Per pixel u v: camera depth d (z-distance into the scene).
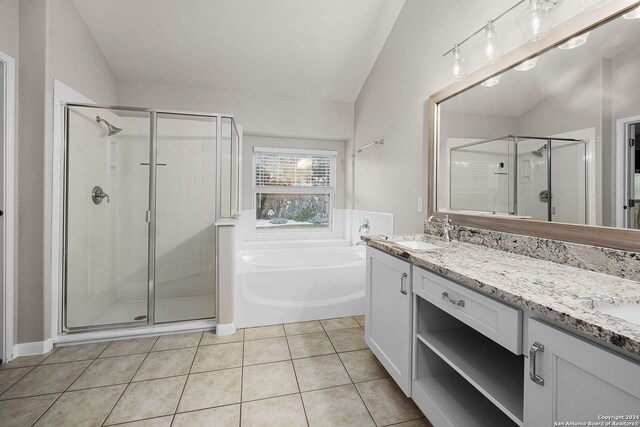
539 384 0.82
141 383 1.72
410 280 1.47
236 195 3.30
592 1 1.14
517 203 1.54
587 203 1.21
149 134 2.59
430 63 2.26
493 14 1.69
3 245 1.89
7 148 1.89
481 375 1.16
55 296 2.13
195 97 3.37
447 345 1.37
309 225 4.12
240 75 3.25
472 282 1.04
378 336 1.82
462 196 1.93
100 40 2.70
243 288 2.46
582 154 1.23
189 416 1.46
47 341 2.05
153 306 2.40
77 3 2.35
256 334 2.35
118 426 1.39
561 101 1.32
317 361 1.96
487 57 1.52
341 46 2.97
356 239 3.71
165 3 2.43
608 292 0.90
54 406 1.52
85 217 2.44
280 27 2.71
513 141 1.56
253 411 1.50
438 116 2.15
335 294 2.66
